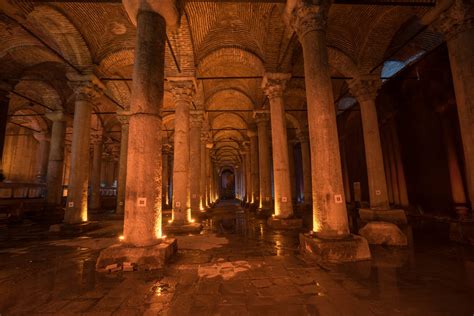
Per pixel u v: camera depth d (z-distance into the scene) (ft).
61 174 49.75
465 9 22.13
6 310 10.67
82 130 34.50
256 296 11.78
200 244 24.20
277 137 35.50
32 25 31.78
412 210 37.58
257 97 53.31
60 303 11.31
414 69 35.88
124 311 10.47
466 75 22.20
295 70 45.75
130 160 17.65
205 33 35.27
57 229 31.76
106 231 34.01
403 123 39.45
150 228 17.40
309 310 10.24
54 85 47.47
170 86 34.50
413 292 11.84
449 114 30.78
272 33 34.55
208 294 12.12
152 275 15.07
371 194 37.09
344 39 37.06
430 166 34.27
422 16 26.89
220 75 49.11
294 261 17.75
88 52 33.96
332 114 19.71
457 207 29.86
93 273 15.61
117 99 52.37
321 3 20.84
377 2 22.43
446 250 19.83
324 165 19.07
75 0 21.86
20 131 74.43
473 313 9.77
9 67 38.73
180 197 33.06
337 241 17.74
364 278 13.87
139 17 19.12
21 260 19.13
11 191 53.42
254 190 67.31
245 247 22.71
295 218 34.24
